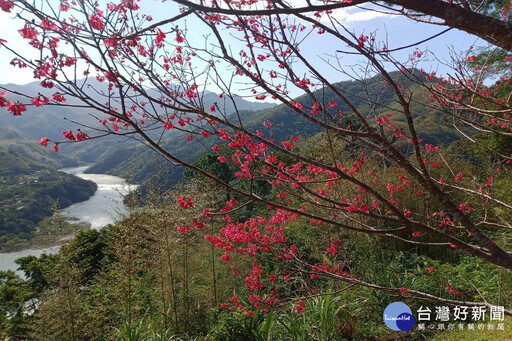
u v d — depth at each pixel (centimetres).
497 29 125
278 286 468
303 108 246
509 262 185
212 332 454
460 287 445
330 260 519
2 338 513
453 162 721
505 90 461
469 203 594
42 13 141
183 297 538
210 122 214
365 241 595
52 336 461
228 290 581
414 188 546
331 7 130
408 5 135
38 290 766
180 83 200
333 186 418
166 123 190
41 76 146
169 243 524
